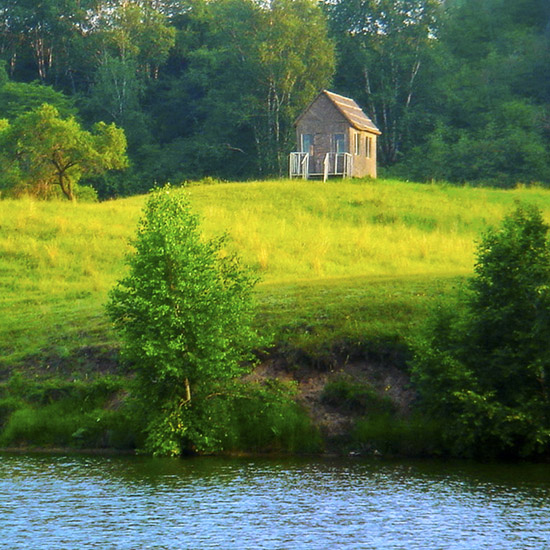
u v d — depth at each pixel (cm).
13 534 5369
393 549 5066
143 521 5609
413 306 9206
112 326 9862
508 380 7550
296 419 7938
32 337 10088
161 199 8281
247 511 5834
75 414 8506
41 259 13688
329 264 13400
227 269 8306
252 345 8175
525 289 7588
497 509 5825
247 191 18762
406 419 7931
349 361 8550
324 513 5756
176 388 7950
